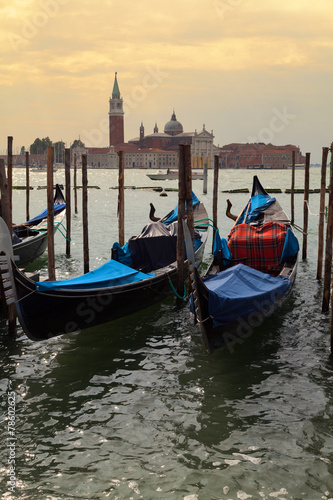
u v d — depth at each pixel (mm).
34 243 15039
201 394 7555
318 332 9945
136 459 6055
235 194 52094
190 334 9961
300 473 5762
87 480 5680
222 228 24906
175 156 177875
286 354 8930
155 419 6898
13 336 9562
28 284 8281
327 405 7176
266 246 12008
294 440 6375
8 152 13141
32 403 7320
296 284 13453
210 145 187250
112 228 25062
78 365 8570
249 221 15562
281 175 123188
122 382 7965
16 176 121000
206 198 46781
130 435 6539
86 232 14352
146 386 7832
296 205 38500
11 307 9422
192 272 8125
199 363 8633
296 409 7094
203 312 8234
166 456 6105
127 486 5586
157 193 55531
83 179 14172
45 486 5586
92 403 7320
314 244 19516
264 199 17312
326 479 5664
